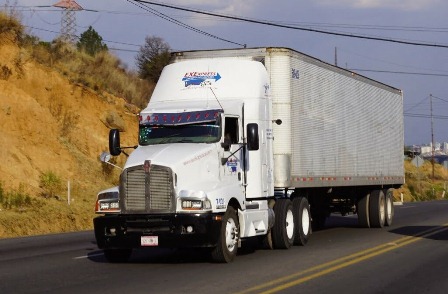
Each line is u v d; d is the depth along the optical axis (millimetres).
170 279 14523
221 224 16516
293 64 21203
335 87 24969
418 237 24172
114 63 48469
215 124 17391
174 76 19281
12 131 35312
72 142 38969
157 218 16172
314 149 22859
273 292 12945
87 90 41844
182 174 16328
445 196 89750
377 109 30016
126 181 16391
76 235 26156
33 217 28484
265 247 20359
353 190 28875
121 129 42188
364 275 15234
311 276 14938
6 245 22281
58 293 12945
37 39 41938
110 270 16062
